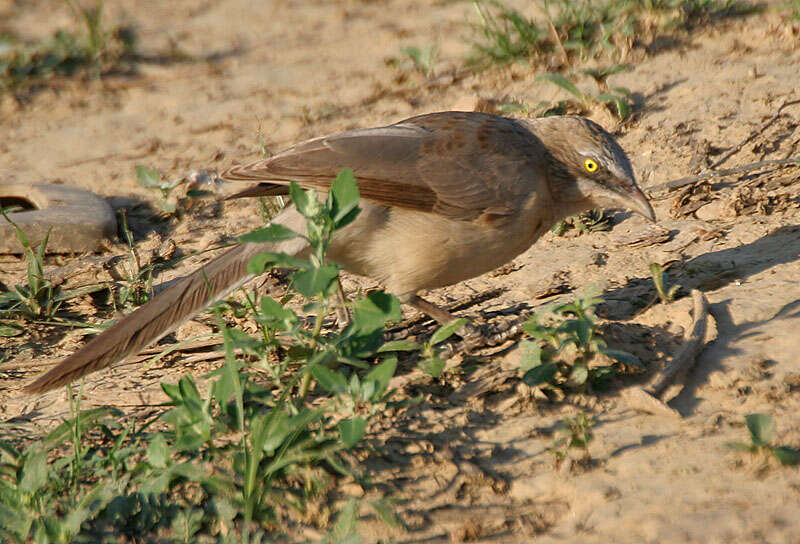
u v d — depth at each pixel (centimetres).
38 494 767
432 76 1909
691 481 756
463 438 849
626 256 1212
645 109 1617
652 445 811
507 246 1041
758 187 1321
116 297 1266
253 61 2180
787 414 828
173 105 1966
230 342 789
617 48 1819
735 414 841
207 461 815
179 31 2441
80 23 2506
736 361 919
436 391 937
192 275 972
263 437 753
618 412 870
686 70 1727
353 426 759
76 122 1925
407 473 805
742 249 1172
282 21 2452
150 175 1579
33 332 1177
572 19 1930
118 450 834
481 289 1189
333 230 795
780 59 1705
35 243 1376
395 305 810
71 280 1292
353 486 786
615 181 1076
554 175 1095
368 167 998
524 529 735
